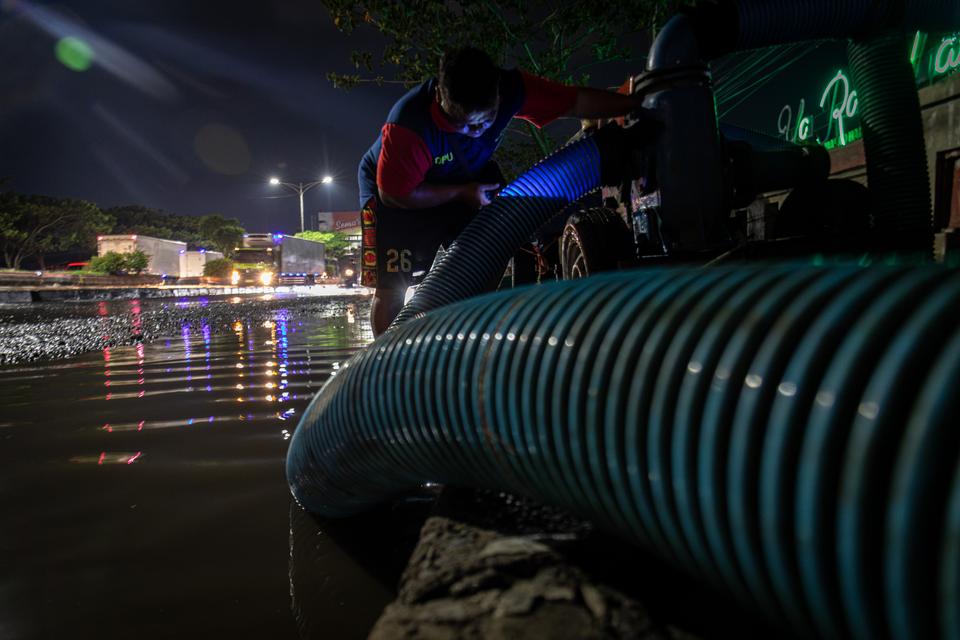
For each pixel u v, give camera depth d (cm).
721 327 101
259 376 521
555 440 127
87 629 151
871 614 76
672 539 110
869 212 367
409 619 124
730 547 96
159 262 4931
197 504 235
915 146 329
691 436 99
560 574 137
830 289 93
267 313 1350
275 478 263
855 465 76
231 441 321
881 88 328
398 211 400
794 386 86
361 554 188
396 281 411
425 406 163
